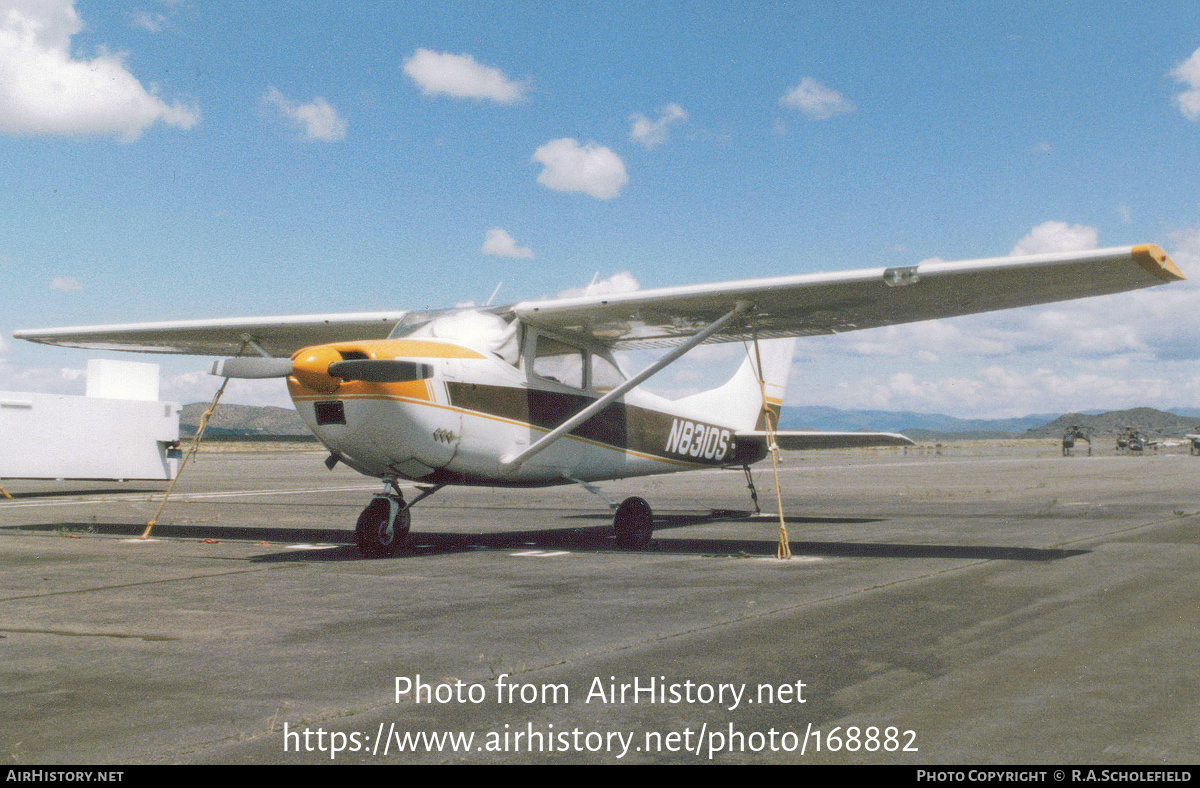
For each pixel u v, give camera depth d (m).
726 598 5.39
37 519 11.66
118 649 4.07
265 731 2.93
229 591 5.72
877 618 4.73
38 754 2.71
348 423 6.97
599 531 10.28
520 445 8.17
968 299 7.70
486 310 8.41
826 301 7.92
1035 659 3.83
